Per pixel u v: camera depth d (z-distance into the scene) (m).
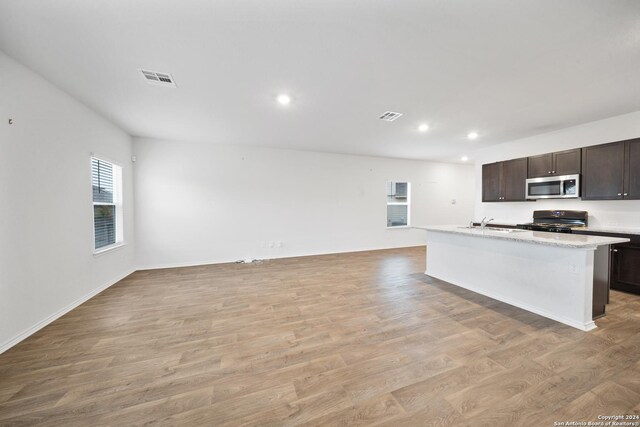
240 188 5.33
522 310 2.83
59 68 2.34
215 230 5.16
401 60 2.23
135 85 2.67
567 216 4.12
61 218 2.74
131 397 1.57
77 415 1.43
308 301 3.14
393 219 7.15
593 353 1.99
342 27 1.81
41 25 1.77
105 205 3.79
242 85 2.68
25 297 2.28
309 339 2.25
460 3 1.58
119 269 4.04
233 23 1.78
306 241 5.96
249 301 3.14
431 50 2.08
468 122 3.85
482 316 2.69
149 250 4.71
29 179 2.34
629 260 3.24
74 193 2.95
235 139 4.84
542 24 1.76
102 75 2.47
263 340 2.23
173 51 2.10
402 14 1.68
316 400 1.54
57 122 2.69
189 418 1.41
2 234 2.07
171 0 1.57
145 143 4.64
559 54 2.12
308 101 3.09
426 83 2.64
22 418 1.40
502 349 2.06
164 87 2.72
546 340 2.19
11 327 2.14
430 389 1.62
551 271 2.61
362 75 2.48
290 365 1.88
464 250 3.62
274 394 1.59
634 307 2.82
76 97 2.94
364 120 3.77
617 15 1.66
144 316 2.72
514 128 4.14
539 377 1.72
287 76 2.50
